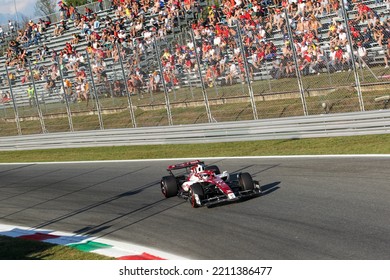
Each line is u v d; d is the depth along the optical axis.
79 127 118.62
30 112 135.38
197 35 104.75
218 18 116.06
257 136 83.88
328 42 86.75
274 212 47.56
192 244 43.22
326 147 71.38
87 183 73.62
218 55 99.44
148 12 139.75
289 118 80.19
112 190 67.19
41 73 136.00
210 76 101.31
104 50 127.75
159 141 95.50
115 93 117.12
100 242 48.00
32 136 114.06
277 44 93.31
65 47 152.12
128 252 43.91
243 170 66.88
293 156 69.62
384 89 81.31
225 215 48.88
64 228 54.62
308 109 87.00
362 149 66.62
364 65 82.94
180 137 92.69
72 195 68.06
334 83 86.50
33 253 47.19
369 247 36.50
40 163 97.12
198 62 90.19
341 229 40.75
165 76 107.94
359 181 53.09
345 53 84.44
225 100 100.12
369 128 73.06
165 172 72.88
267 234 42.41
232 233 44.00
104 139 103.19
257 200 51.97
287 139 80.81
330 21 89.12
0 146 119.50
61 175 82.50
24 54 161.88
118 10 146.75
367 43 82.62
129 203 59.62
